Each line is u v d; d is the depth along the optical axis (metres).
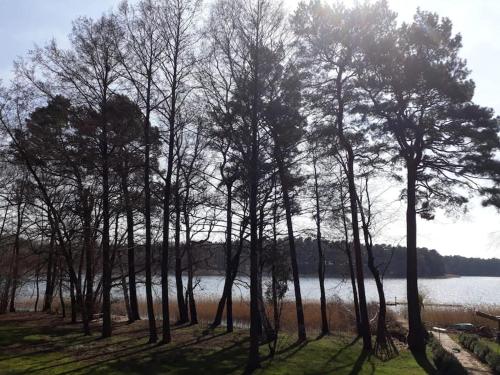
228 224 23.92
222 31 18.33
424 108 21.97
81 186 23.23
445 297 58.78
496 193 21.88
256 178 17.80
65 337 21.86
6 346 19.42
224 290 27.17
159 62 20.53
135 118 20.98
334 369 17.05
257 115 17.84
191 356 17.83
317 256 31.66
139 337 21.94
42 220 25.53
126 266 32.47
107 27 20.64
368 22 21.06
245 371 15.81
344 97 21.52
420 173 23.33
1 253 33.66
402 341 25.66
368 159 23.33
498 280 124.94
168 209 20.83
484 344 21.30
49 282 35.19
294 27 20.59
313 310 33.41
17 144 21.88
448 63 22.11
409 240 23.03
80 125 20.78
